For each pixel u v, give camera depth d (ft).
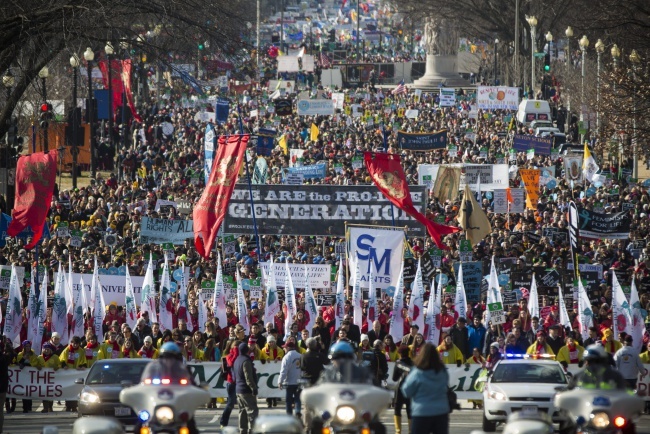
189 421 155.74
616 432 152.76
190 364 265.95
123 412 211.41
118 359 224.12
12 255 363.35
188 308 295.07
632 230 402.31
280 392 265.54
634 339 274.57
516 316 284.41
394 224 339.98
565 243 379.35
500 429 227.61
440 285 274.57
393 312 271.49
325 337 266.16
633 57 533.55
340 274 280.31
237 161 325.83
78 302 285.43
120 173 602.03
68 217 438.40
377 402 145.28
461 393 265.13
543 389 212.43
